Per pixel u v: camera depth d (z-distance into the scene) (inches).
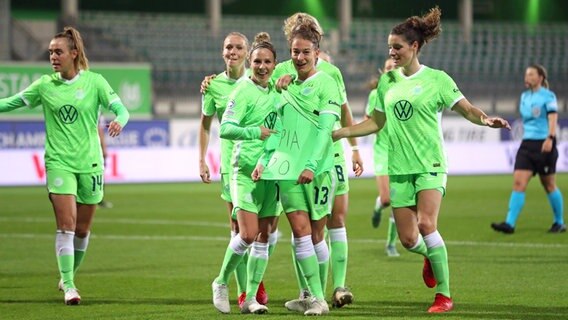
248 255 960.9
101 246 1525.6
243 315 904.3
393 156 931.3
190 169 3036.4
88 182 1010.1
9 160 2834.6
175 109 3678.6
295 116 890.7
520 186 1610.5
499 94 3986.2
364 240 1581.0
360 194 2517.2
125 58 3698.3
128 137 3041.3
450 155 3166.8
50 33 4252.0
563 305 948.0
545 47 4404.5
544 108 1595.7
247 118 898.7
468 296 1010.7
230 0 4783.5
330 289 1094.4
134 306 974.4
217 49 3969.0
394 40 912.9
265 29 4205.2
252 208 893.2
